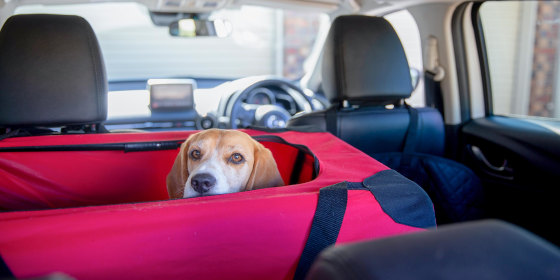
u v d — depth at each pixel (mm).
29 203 1654
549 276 426
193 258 900
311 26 7477
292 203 968
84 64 1816
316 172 1388
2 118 1744
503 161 2287
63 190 1719
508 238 469
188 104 3137
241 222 917
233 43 7199
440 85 2674
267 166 1624
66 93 1801
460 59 2594
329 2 2996
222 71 7273
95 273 849
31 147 1586
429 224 1104
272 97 3359
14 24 1738
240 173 1514
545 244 473
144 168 1848
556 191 1949
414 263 427
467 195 2127
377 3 2791
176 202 1008
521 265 433
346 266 430
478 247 450
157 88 3066
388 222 1054
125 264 861
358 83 2182
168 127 3217
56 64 1774
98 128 2016
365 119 2203
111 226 847
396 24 5074
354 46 2178
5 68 1721
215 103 3365
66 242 825
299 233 968
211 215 899
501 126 2359
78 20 1815
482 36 2650
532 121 2344
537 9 4633
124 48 6695
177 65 7027
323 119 2168
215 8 2994
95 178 1773
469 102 2617
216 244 910
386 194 1064
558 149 1970
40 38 1754
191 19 2965
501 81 4773
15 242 809
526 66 4719
